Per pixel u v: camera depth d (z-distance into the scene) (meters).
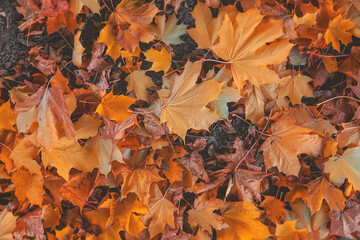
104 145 1.15
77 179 1.19
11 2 1.20
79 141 1.17
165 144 1.19
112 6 1.16
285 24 1.18
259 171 1.22
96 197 1.24
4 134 1.15
